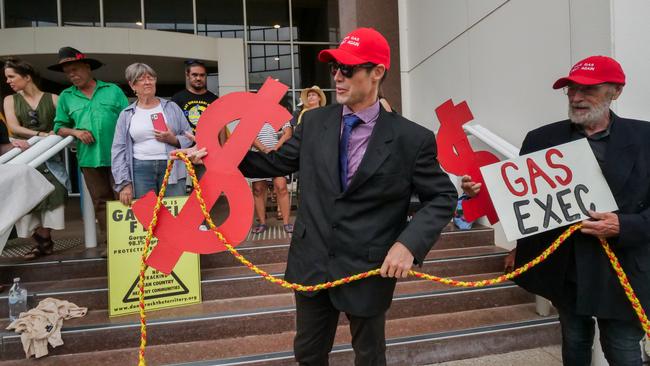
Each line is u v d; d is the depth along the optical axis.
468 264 3.28
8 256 3.23
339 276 1.38
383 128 1.39
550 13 2.94
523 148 1.86
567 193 1.57
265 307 2.70
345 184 1.42
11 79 3.13
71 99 3.04
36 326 2.35
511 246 3.49
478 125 3.82
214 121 1.44
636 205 1.55
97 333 2.42
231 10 9.17
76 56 2.91
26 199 2.33
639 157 1.55
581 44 2.63
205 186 1.40
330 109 1.53
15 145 2.85
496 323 2.70
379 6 5.45
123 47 7.63
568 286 1.71
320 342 1.54
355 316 1.46
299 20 9.30
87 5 8.70
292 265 1.50
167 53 7.86
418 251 1.28
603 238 1.52
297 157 1.57
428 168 1.38
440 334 2.55
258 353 2.38
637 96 2.35
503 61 3.53
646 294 1.55
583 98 1.57
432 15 4.80
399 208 1.42
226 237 1.39
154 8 8.92
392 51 5.50
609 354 1.68
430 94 4.92
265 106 1.46
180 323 2.51
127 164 2.78
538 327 2.66
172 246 1.38
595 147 1.63
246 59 9.17
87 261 3.03
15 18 8.42
